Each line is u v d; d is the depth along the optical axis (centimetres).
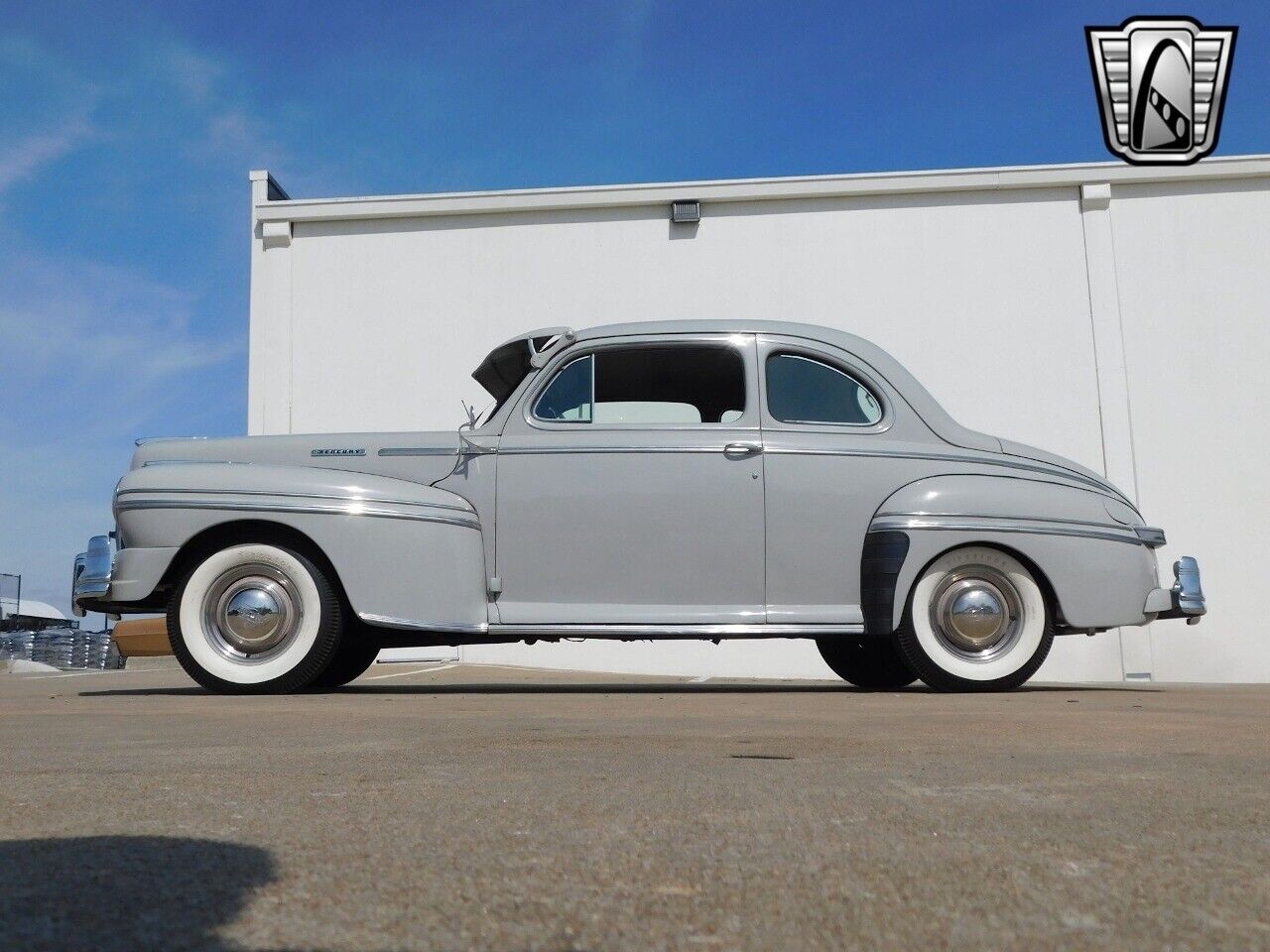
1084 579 477
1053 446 1055
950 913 99
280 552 451
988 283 1074
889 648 564
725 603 473
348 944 87
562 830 139
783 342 499
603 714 325
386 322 1105
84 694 475
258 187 1126
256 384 1098
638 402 494
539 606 470
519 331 1095
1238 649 1022
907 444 490
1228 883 111
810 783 181
